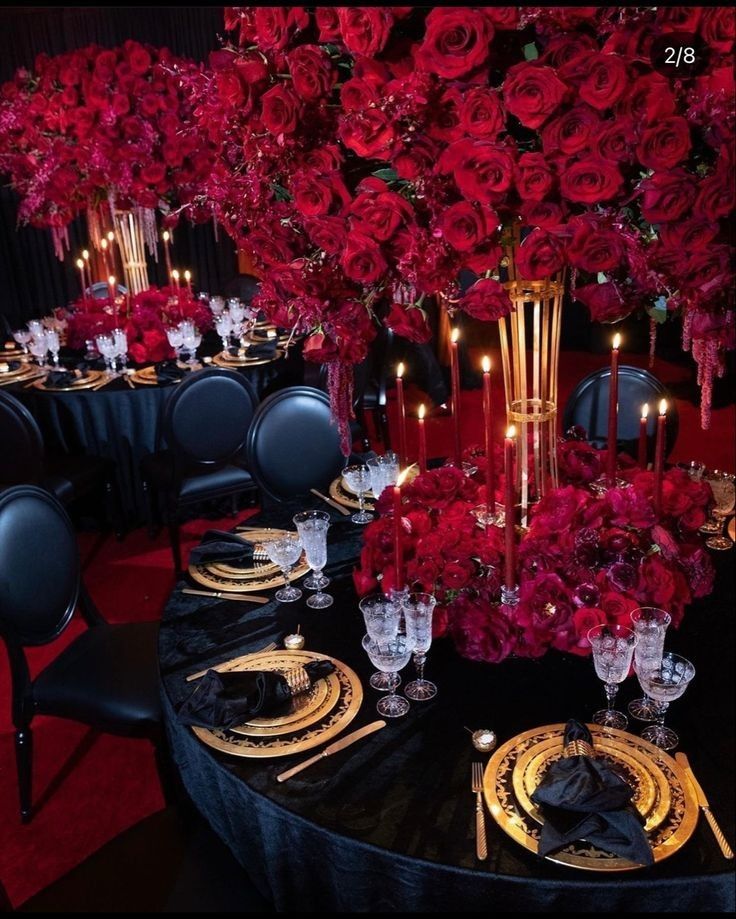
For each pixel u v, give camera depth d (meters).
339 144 1.68
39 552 2.50
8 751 2.98
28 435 3.79
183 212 4.75
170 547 4.44
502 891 1.43
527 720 1.78
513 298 1.86
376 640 1.77
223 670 1.97
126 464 4.42
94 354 4.74
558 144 1.43
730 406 6.05
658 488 2.01
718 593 2.21
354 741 1.73
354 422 4.86
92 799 2.76
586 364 7.30
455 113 1.49
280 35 1.60
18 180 4.57
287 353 4.73
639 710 1.78
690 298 1.50
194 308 5.02
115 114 4.18
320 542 2.24
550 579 1.88
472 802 1.57
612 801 1.43
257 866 1.76
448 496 2.22
